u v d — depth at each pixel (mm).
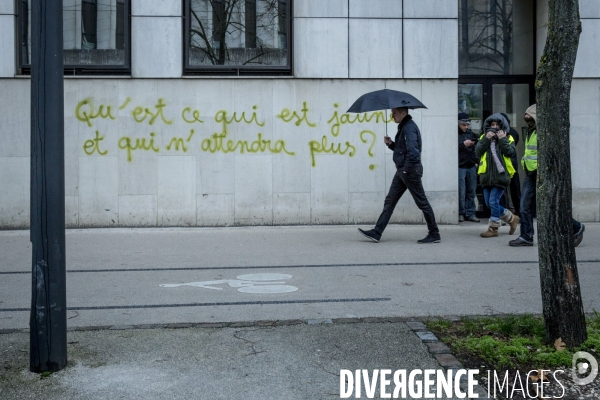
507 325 5277
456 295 6754
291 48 11773
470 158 12312
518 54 12992
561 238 4836
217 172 11594
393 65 11719
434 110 11797
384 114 11734
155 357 4824
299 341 5168
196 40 11719
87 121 11375
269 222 11680
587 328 5215
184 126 11508
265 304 6457
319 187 11719
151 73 11430
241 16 11773
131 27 11430
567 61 4754
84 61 11609
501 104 13016
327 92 11656
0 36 11203
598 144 12117
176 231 11156
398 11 11688
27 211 11273
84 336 5328
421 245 9805
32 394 4176
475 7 12930
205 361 4742
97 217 11445
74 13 11578
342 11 11617
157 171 11500
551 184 4844
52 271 4531
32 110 4480
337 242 10094
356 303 6469
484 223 12227
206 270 8109
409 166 9758
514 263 8398
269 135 11609
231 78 11547
